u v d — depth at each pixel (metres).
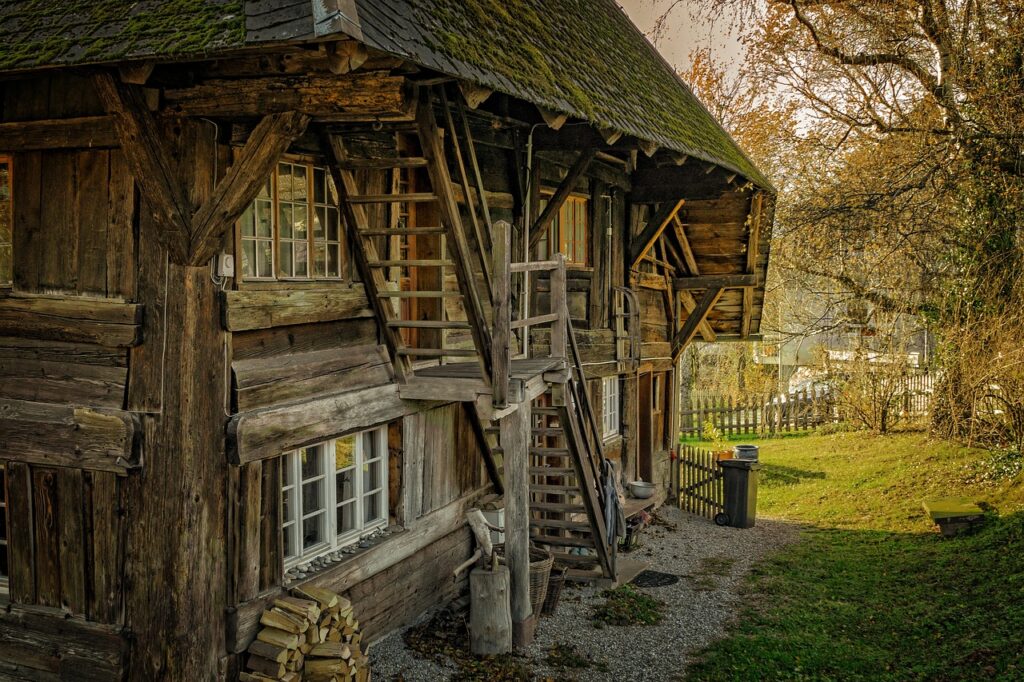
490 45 6.21
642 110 9.39
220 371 5.72
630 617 8.80
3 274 6.38
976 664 7.25
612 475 9.70
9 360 6.25
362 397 6.97
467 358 8.77
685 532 12.88
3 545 6.51
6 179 6.32
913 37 13.16
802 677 7.39
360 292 7.10
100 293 5.91
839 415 22.03
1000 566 9.49
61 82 5.93
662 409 15.09
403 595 7.77
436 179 6.08
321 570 6.64
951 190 11.79
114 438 5.76
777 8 14.48
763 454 19.81
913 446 17.67
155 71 5.25
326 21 4.26
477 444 9.13
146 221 5.73
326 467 6.88
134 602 5.81
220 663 5.77
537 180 9.83
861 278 16.70
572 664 7.51
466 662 7.22
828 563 10.88
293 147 6.31
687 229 13.62
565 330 8.19
